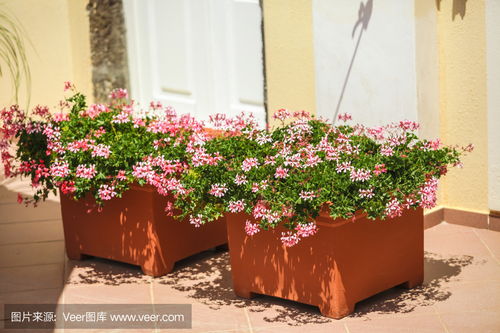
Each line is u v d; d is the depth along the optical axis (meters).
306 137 3.53
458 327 3.29
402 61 4.07
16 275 3.91
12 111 3.82
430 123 4.19
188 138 3.69
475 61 4.11
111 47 5.64
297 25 4.48
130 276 3.87
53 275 3.90
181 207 3.49
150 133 3.78
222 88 5.15
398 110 4.12
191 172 3.43
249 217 3.46
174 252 3.87
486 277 3.71
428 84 4.14
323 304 3.37
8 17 5.75
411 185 3.28
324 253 3.32
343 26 4.23
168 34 5.39
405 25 4.03
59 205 4.80
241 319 3.42
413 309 3.44
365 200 3.19
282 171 3.23
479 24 4.07
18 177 5.29
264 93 4.86
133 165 3.59
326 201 3.16
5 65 5.82
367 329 3.29
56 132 3.69
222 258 4.03
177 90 5.44
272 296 3.60
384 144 3.47
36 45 5.74
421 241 3.60
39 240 4.32
